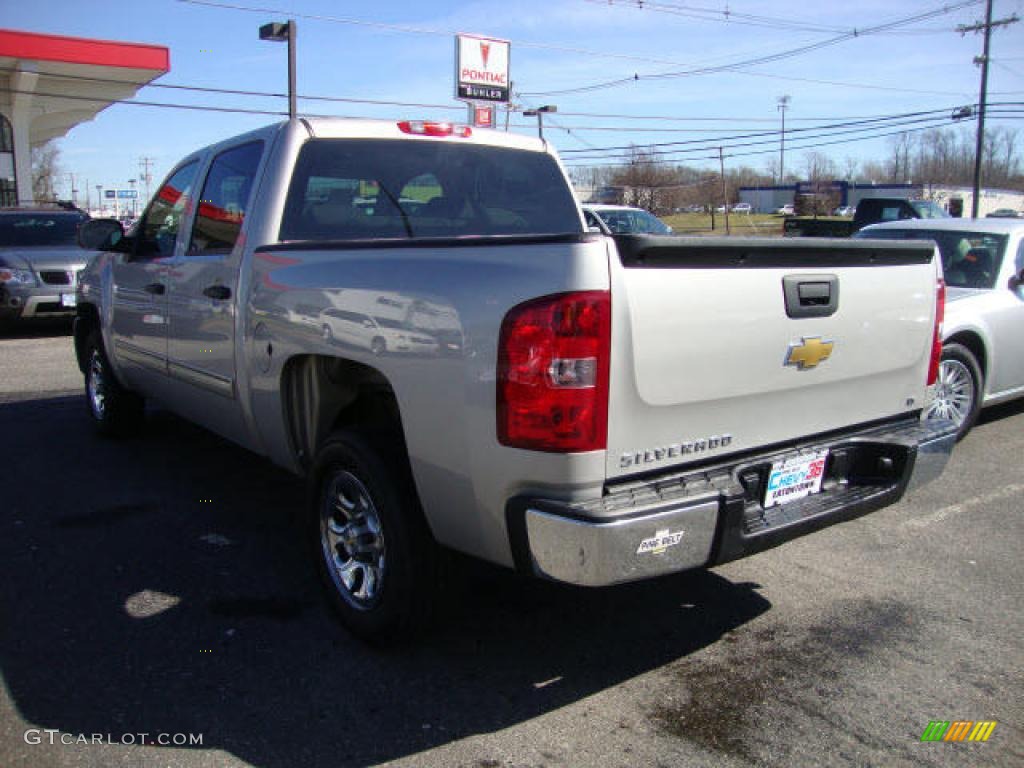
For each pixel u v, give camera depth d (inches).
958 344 251.8
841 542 188.1
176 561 175.0
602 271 106.9
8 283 461.7
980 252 275.3
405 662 137.4
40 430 277.0
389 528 131.6
